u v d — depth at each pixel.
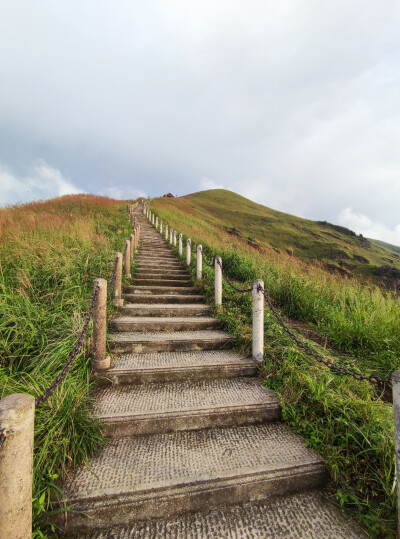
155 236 15.02
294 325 5.13
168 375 3.12
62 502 1.73
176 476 1.95
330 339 4.45
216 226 31.95
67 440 1.98
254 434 2.47
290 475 2.02
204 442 2.36
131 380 3.04
